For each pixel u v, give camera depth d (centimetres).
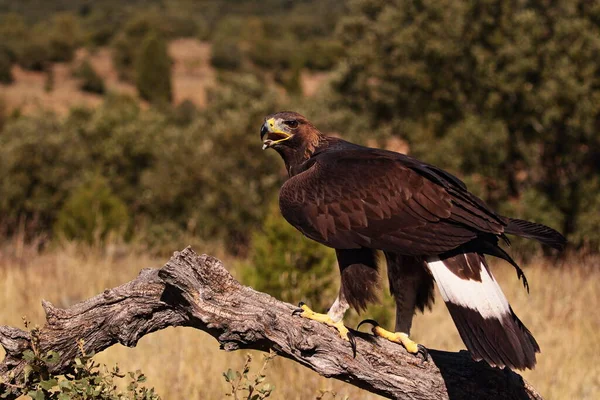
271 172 2181
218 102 2594
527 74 2003
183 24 12762
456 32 2097
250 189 2105
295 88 7600
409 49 2236
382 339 495
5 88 8294
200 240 2000
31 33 10656
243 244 2095
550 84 1936
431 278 521
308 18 14150
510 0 2045
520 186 2112
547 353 890
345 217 514
